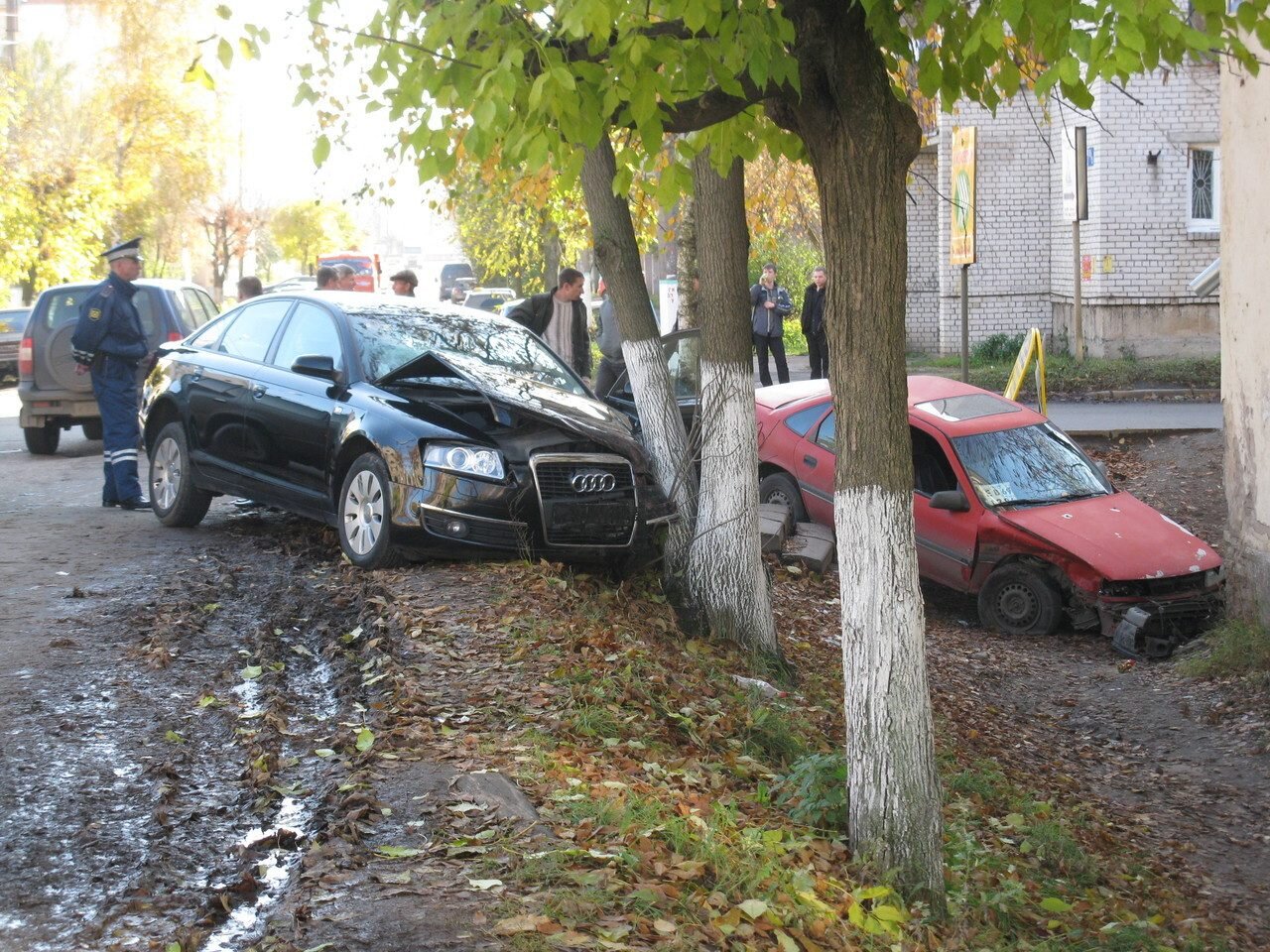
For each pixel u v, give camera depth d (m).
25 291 43.59
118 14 48.78
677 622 8.90
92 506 12.19
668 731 6.66
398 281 16.05
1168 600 10.85
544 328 14.30
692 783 5.95
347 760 5.66
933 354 29.56
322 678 7.09
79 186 41.56
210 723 6.30
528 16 5.48
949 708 9.07
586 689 6.68
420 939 3.91
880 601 5.51
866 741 5.57
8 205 39.25
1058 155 26.59
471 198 15.83
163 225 58.53
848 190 5.36
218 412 10.25
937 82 6.11
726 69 5.48
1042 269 27.39
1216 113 24.44
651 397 9.48
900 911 5.11
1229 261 10.74
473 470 8.62
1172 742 8.96
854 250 5.38
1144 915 6.18
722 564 8.91
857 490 5.50
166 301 16.14
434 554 8.73
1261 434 10.30
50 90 55.31
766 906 4.52
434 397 9.44
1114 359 24.36
